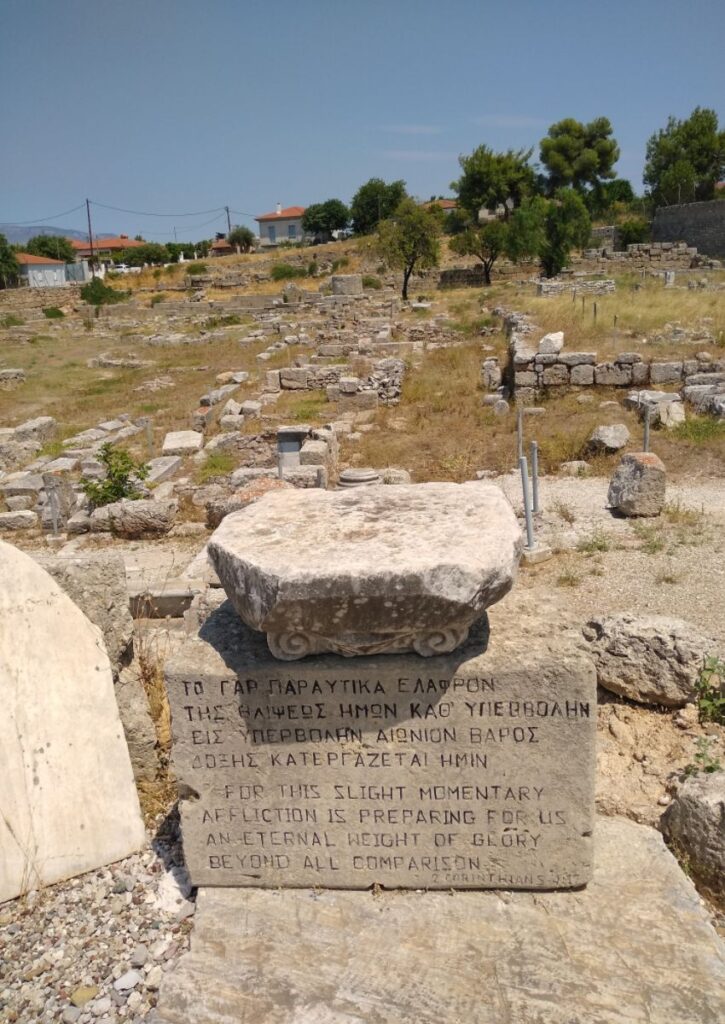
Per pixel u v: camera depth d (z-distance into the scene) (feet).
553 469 43.98
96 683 13.76
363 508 12.67
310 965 10.96
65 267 230.89
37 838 12.79
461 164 192.13
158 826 14.12
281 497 13.50
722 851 12.30
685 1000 10.23
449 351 82.69
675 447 45.11
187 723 11.65
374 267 182.70
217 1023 10.15
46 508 40.24
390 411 63.10
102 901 12.48
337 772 11.68
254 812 12.00
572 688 11.05
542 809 11.65
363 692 11.25
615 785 15.14
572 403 56.70
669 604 24.30
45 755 13.12
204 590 25.35
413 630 10.63
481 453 48.32
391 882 12.24
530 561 28.68
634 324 71.46
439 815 11.81
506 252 147.43
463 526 11.56
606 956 10.93
